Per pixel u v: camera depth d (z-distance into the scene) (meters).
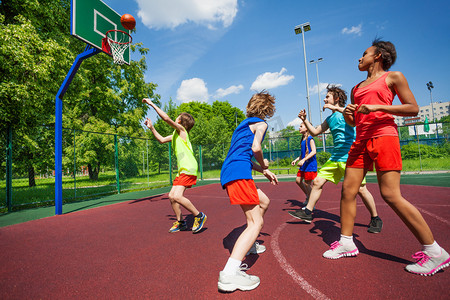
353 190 2.21
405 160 14.20
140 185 12.00
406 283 1.75
